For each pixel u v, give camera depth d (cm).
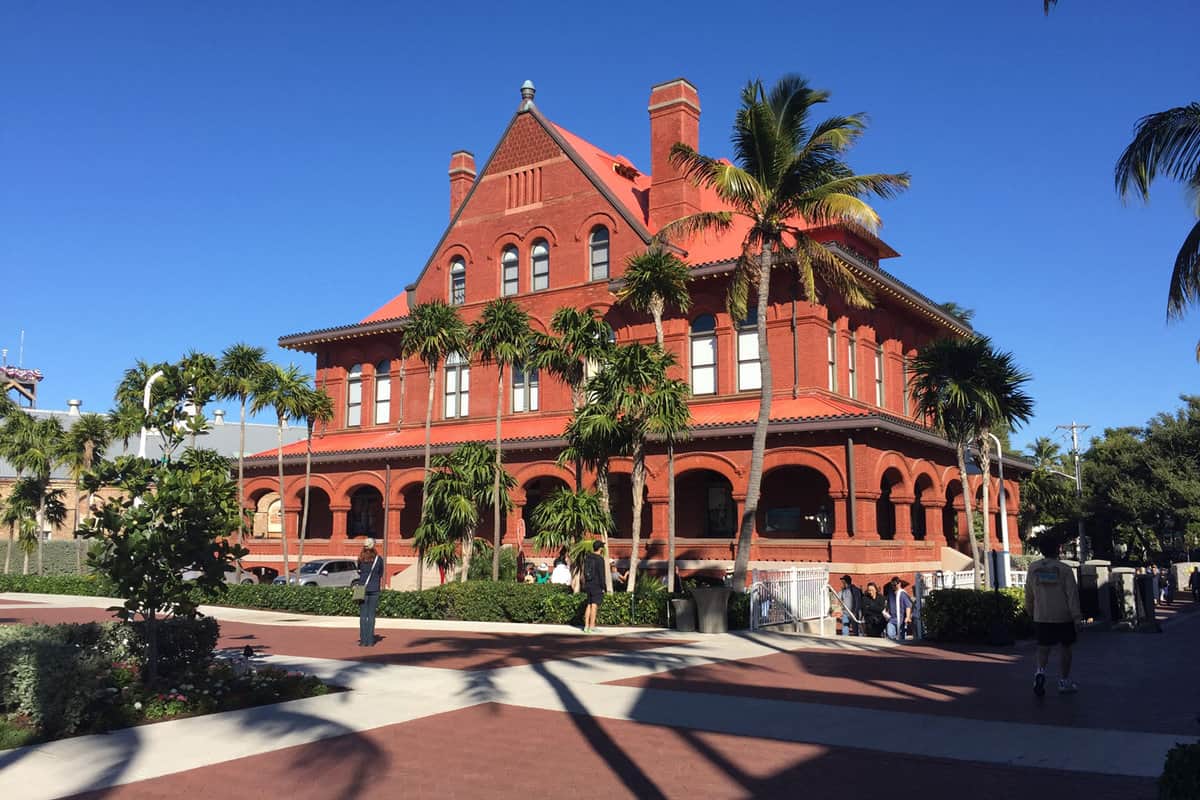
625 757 833
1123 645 1772
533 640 1798
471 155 4200
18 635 1093
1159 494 4850
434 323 2634
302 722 1000
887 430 2672
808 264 2356
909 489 2928
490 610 2297
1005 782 734
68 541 5059
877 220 2105
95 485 1229
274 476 3928
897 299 3403
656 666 1396
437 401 3803
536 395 3541
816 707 1050
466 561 2559
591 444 2291
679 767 796
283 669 1307
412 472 3488
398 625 2211
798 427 2678
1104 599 2156
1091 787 716
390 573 3450
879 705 1066
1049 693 1153
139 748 890
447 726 976
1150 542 5606
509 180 3703
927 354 2350
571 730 947
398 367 3941
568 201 3509
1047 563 1156
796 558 2688
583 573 2328
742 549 2181
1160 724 949
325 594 2612
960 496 3547
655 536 2948
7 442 4344
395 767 811
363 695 1154
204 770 810
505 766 809
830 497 2923
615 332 3322
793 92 2209
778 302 3031
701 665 1412
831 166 2212
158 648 1188
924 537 3425
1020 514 5481
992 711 1027
